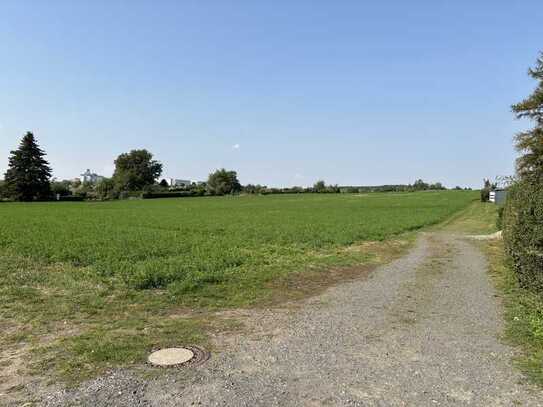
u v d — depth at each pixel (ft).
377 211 181.98
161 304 33.58
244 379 19.71
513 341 24.52
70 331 26.99
